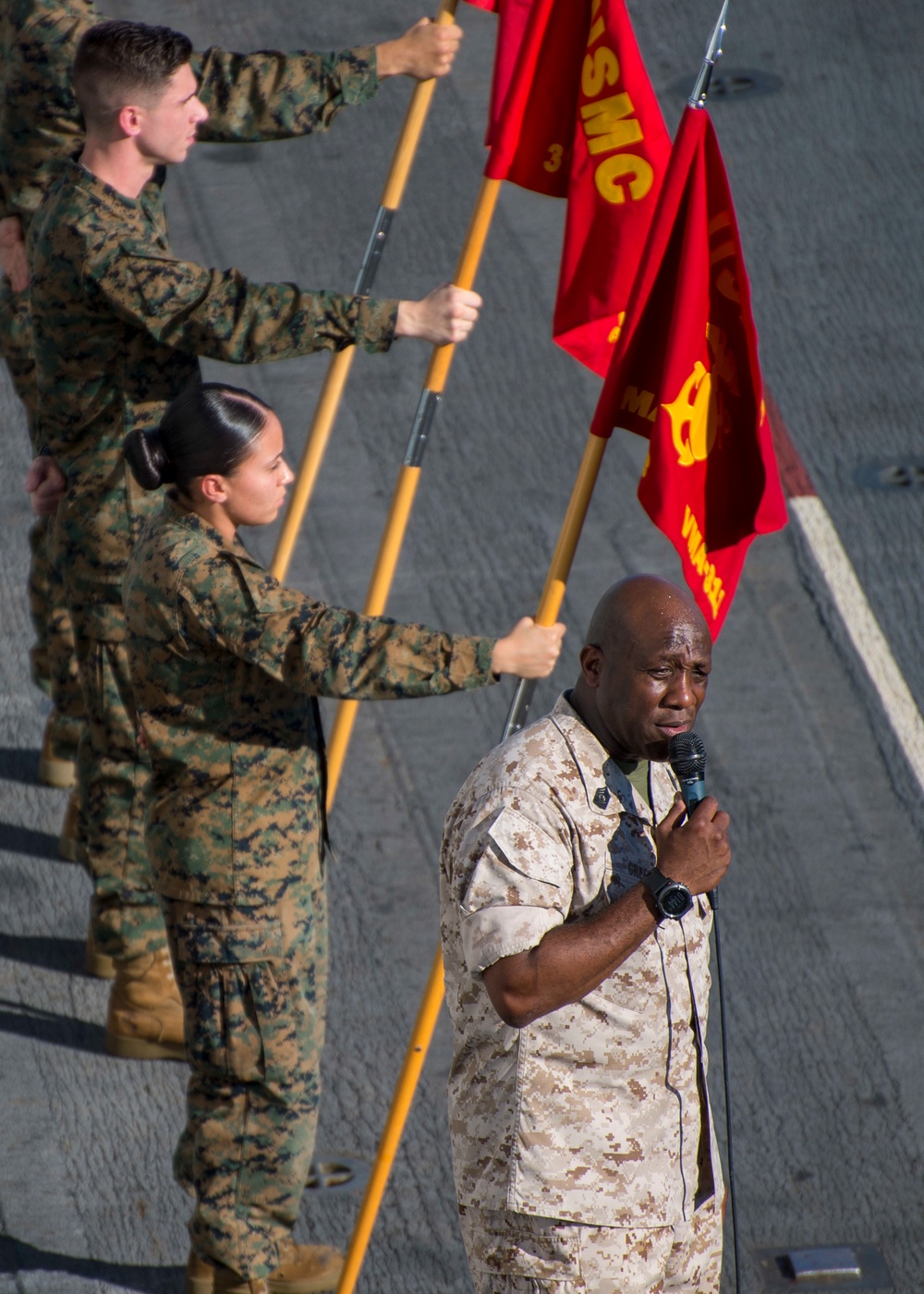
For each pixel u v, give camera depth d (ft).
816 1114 67.62
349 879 78.89
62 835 80.53
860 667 90.89
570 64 58.95
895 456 104.32
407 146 70.38
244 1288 56.75
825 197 125.49
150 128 62.34
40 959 75.05
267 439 53.57
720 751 86.02
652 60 139.33
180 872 54.49
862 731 87.20
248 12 144.15
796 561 97.25
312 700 55.88
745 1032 71.41
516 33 61.82
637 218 58.54
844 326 114.11
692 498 51.96
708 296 51.03
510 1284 43.60
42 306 63.62
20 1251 61.46
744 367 51.85
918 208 124.67
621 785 43.21
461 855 42.04
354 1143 66.39
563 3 58.34
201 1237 56.54
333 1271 59.31
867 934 76.18
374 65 72.13
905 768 85.15
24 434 106.93
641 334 51.88
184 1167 57.52
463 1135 43.98
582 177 59.06
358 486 102.32
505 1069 42.68
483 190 60.80
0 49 75.61
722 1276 60.59
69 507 66.33
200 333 61.00
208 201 125.49
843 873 79.30
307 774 55.47
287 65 73.05
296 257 119.75
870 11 146.20
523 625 53.26
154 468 53.21
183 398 53.21
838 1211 63.46
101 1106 68.03
